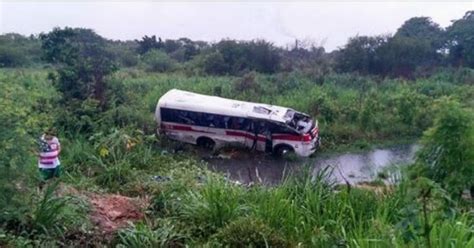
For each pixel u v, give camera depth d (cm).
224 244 761
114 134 1591
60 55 2292
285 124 2091
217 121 2156
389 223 742
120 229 812
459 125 902
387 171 1168
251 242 753
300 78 3562
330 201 870
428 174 909
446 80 3797
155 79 3369
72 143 1609
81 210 851
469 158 883
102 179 1251
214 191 900
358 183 1706
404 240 594
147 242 779
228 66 4122
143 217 907
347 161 2103
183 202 931
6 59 4041
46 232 750
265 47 4238
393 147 2342
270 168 1969
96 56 2386
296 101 2816
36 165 880
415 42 4191
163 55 4647
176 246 796
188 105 2166
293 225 817
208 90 3006
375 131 2520
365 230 738
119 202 970
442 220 627
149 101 2684
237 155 2127
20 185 782
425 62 4369
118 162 1358
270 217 834
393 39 4191
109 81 2252
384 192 907
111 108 2086
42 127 1109
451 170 889
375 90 3170
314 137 2134
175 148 2175
